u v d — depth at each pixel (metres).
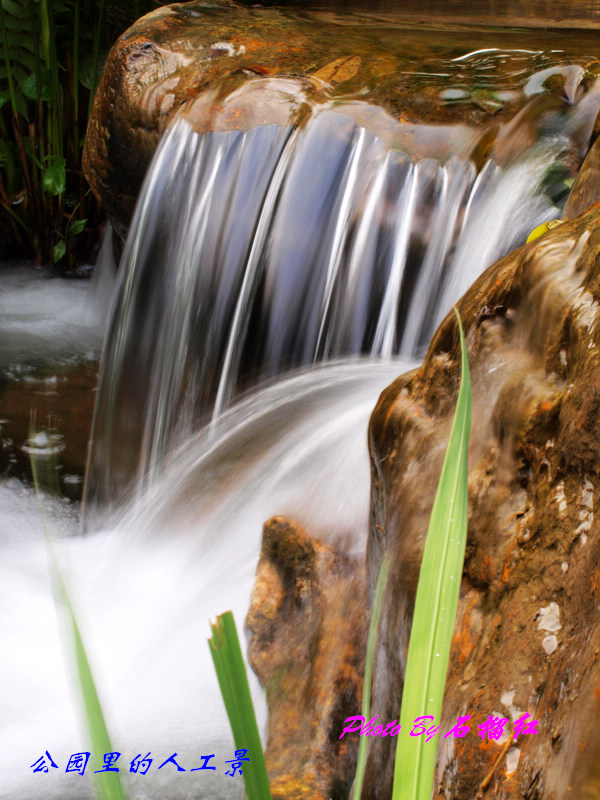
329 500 2.38
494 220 3.04
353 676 1.89
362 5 5.24
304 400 3.10
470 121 3.23
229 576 2.63
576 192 2.12
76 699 0.44
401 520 1.48
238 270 3.65
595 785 0.81
